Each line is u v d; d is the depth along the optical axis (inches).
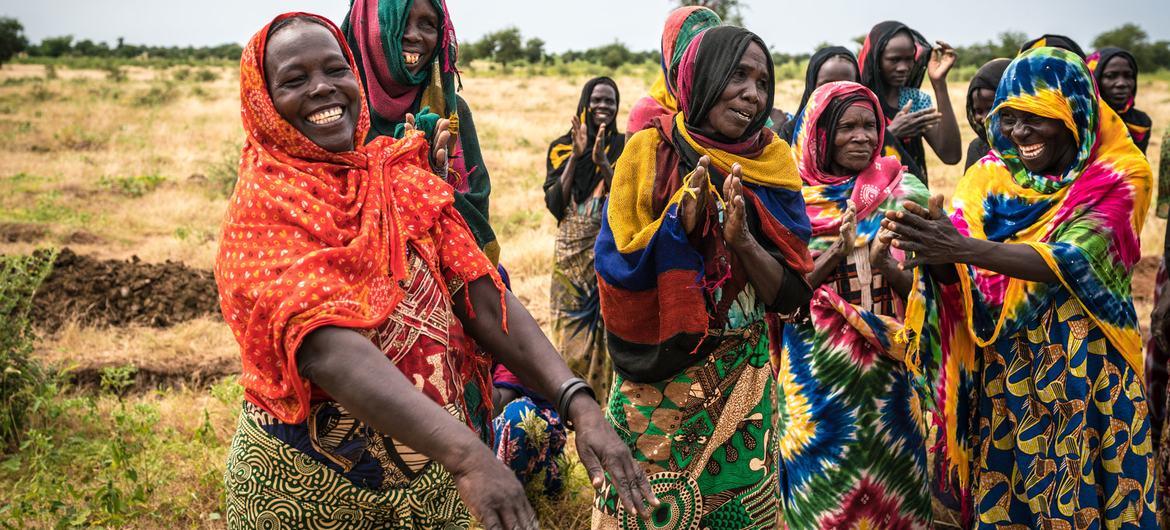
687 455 131.2
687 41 143.3
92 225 495.8
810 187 160.2
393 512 94.0
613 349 132.9
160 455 202.7
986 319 149.2
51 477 191.6
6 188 608.1
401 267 90.3
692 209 120.6
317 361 81.4
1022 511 149.1
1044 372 144.6
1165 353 165.8
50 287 325.7
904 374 151.3
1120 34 2388.0
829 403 150.7
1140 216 144.1
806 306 139.1
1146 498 143.7
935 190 606.9
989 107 206.7
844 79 217.2
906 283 147.9
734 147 129.0
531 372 96.3
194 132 951.0
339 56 92.4
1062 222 145.2
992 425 150.3
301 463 90.4
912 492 154.1
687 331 123.8
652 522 131.9
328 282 83.0
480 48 3181.6
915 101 246.4
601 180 239.1
